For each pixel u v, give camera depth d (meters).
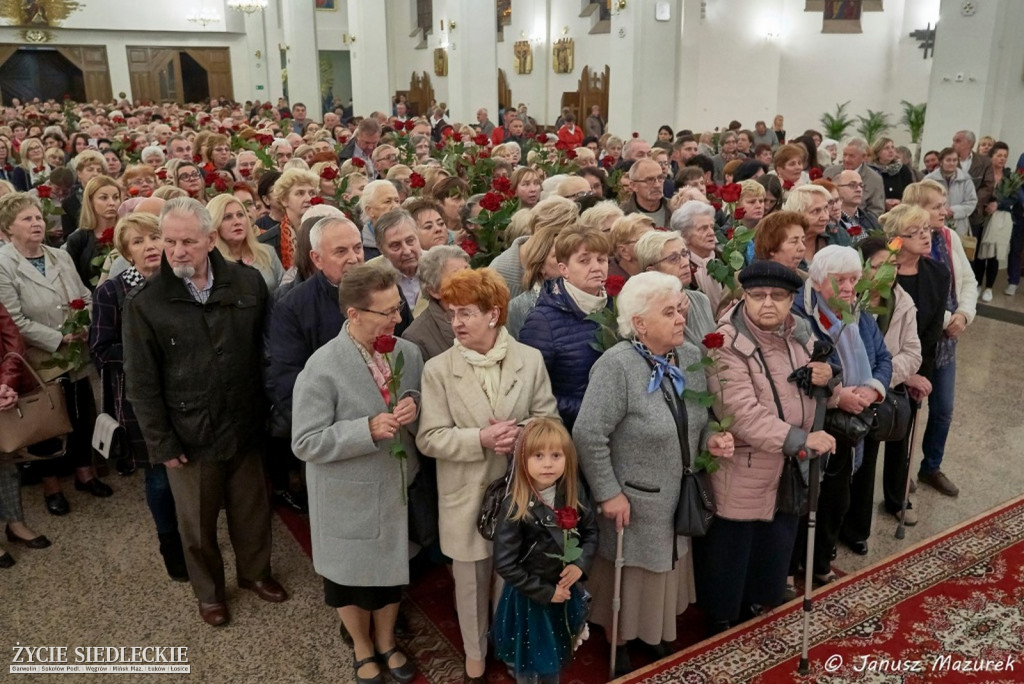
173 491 3.09
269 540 3.38
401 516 2.67
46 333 3.81
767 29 16.70
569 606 2.59
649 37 12.14
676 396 2.67
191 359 2.93
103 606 3.36
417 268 3.48
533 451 2.43
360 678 2.84
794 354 2.86
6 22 23.69
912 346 3.53
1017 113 10.00
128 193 5.67
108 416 3.36
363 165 6.51
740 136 10.06
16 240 3.91
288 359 3.03
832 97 17.34
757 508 2.84
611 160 7.19
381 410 2.61
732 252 3.16
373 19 18.17
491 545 2.66
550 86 21.02
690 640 3.11
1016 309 7.68
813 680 2.82
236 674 2.95
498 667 2.92
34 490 4.38
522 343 2.91
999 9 9.65
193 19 25.34
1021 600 3.26
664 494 2.68
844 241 4.31
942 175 7.63
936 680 2.82
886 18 16.80
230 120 12.69
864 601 3.25
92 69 25.08
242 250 4.00
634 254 3.39
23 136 11.73
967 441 4.80
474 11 14.81
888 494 4.04
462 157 6.14
